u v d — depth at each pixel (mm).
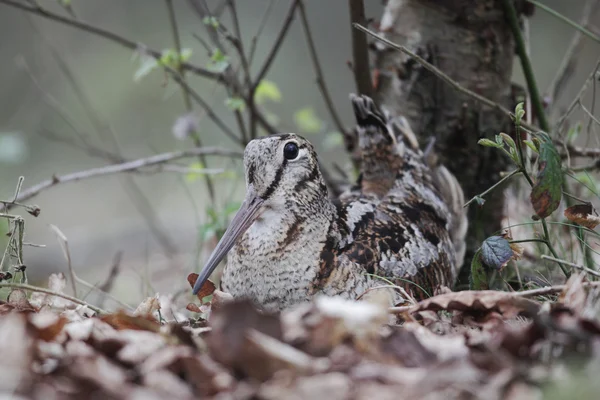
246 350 5910
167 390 5699
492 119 10625
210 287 8820
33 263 15250
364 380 5605
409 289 8727
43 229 19141
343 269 8352
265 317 6172
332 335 6156
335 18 25172
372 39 11055
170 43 23078
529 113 10320
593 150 10320
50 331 6633
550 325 5957
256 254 8438
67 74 14945
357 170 11812
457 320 7266
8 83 22594
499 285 10094
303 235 8438
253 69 23156
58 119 21797
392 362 5988
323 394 5457
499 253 8172
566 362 5828
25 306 8055
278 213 8477
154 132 21844
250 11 24156
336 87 24344
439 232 9648
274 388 5609
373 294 7953
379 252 8664
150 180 20484
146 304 8273
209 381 5871
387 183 10102
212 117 12086
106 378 5695
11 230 9930
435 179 10352
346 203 9359
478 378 5605
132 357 6234
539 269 10312
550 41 22656
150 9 24172
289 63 24281
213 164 17047
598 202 12289
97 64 23219
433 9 10516
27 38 22609
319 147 20125
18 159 13430
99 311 8141
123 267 14789
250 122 11938
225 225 11641
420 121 10789
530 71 10023
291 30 24625
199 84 20828
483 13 10398
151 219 14852
